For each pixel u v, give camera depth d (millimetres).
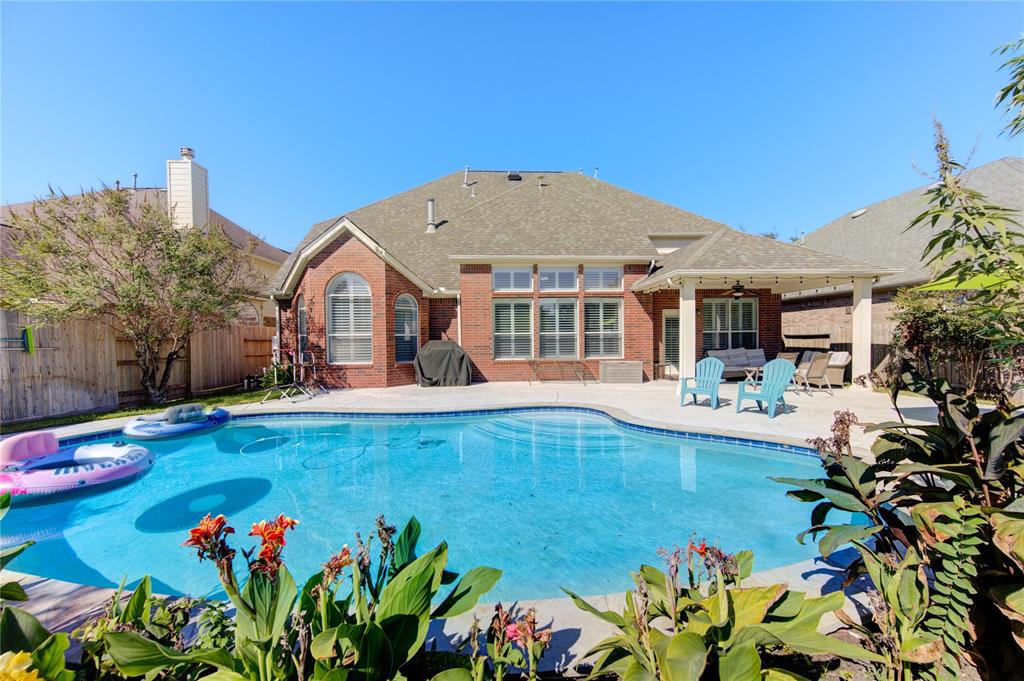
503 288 16391
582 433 9781
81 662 1933
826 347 18281
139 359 12133
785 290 17703
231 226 25578
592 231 17516
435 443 9258
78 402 10938
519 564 4477
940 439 2514
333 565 2100
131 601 2139
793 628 2078
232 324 16078
